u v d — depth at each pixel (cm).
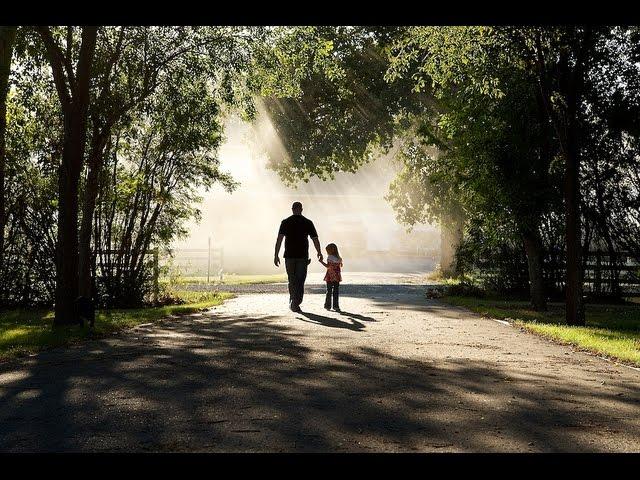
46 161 1592
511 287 2098
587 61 1319
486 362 764
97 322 1157
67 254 1153
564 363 770
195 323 1188
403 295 2027
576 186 1291
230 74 1468
